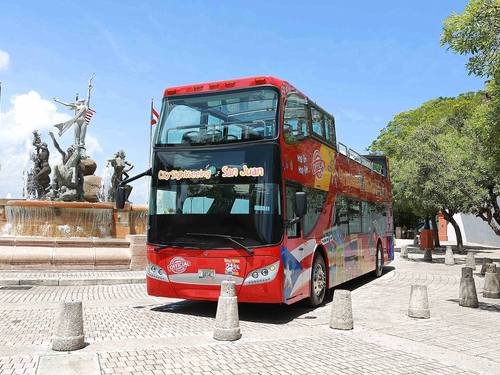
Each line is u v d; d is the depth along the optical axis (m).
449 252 23.19
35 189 26.64
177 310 10.19
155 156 9.97
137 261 17.19
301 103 10.53
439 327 8.68
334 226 12.31
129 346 6.83
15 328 8.12
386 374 5.82
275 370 5.85
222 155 9.35
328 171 12.02
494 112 11.12
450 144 24.80
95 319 8.99
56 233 18.92
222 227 9.06
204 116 9.75
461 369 6.11
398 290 14.10
